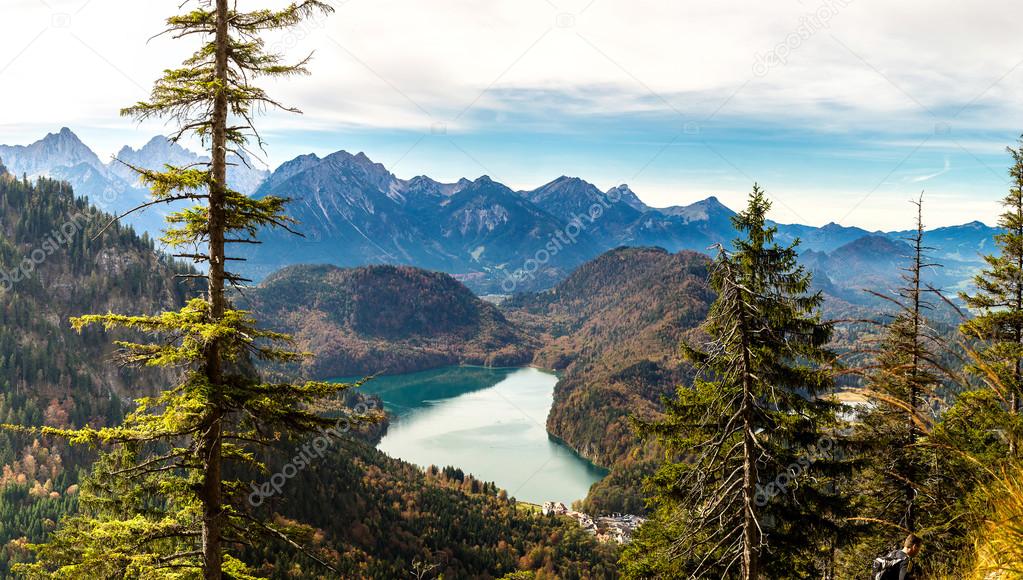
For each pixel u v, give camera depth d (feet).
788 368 56.59
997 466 35.27
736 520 56.75
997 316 76.54
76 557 44.06
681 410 63.98
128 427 45.37
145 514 47.70
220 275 45.78
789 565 59.21
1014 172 86.07
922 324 53.36
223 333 41.78
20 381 640.58
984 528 32.55
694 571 57.82
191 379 44.34
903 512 66.13
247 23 48.34
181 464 46.44
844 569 74.79
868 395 50.08
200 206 46.09
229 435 47.98
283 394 46.62
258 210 46.68
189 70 46.70
